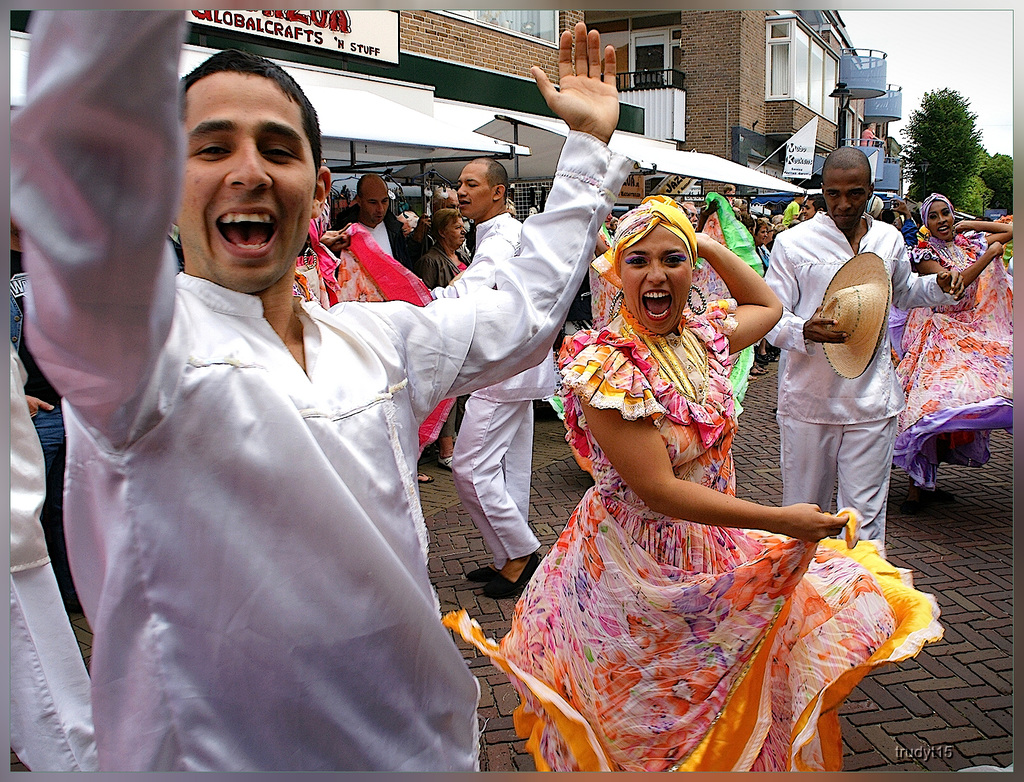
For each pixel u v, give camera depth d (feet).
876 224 13.01
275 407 3.66
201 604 3.63
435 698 4.37
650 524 7.40
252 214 3.59
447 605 13.25
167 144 2.77
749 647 7.07
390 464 4.14
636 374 6.89
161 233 2.91
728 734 7.01
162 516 3.54
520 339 5.06
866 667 6.70
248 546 3.63
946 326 17.60
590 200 5.28
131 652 3.64
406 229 29.07
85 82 2.57
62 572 12.45
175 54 2.68
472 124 37.63
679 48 63.05
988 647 11.64
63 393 3.26
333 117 20.01
